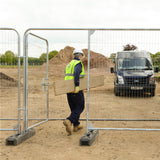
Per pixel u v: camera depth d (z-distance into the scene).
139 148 4.17
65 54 29.06
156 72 10.31
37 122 5.99
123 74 9.87
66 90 4.50
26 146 4.31
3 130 5.06
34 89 6.68
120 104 8.78
